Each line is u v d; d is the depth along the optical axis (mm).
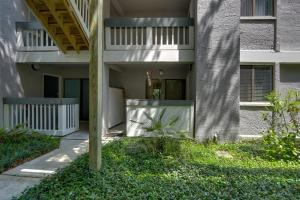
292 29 8219
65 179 4074
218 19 7863
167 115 8438
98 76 4324
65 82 13078
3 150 6188
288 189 3760
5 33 8461
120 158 5500
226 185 3895
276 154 5926
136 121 8570
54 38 8039
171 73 13000
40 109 8641
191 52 8547
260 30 8195
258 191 3652
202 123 7938
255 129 8273
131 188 3748
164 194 3514
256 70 8359
